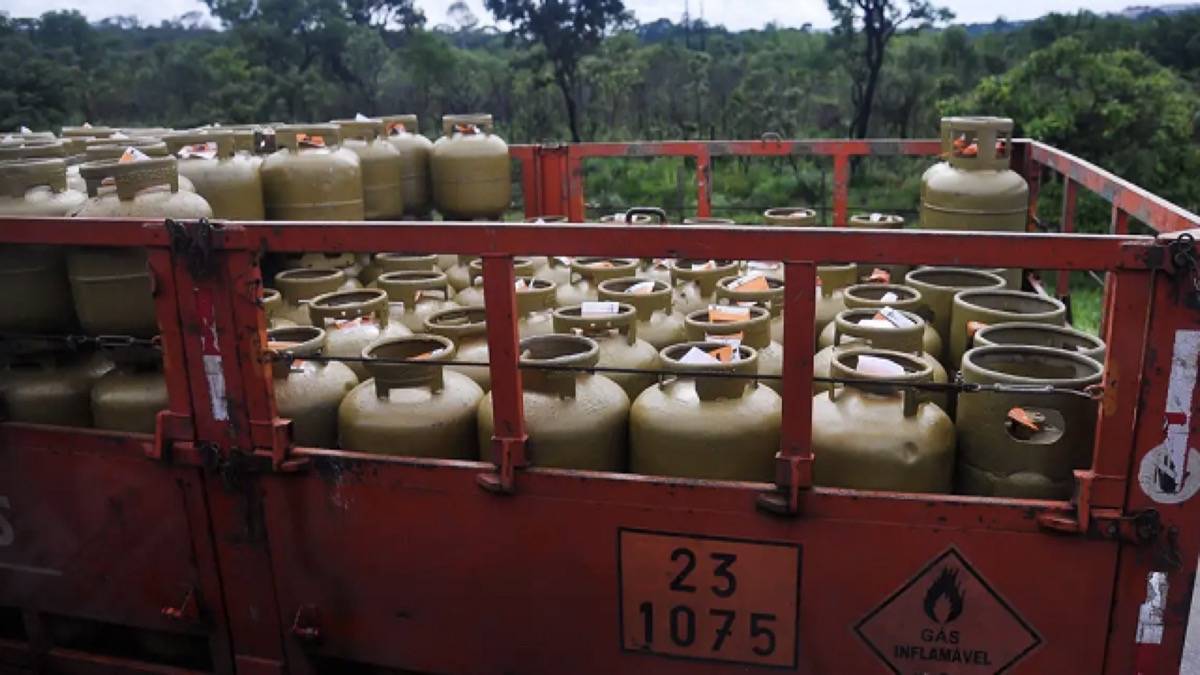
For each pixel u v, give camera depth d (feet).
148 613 7.25
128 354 7.34
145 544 7.11
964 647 5.70
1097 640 5.49
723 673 6.14
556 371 6.66
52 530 7.36
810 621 5.89
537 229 5.71
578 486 6.05
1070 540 5.37
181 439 6.73
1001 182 11.42
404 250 5.96
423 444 6.90
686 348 7.25
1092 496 5.26
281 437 6.52
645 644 6.23
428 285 9.93
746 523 5.82
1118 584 5.38
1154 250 4.85
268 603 6.90
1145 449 5.14
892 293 9.15
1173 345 4.96
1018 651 5.62
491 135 13.52
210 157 9.94
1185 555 5.24
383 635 6.71
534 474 6.12
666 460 6.58
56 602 7.52
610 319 7.92
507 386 6.07
